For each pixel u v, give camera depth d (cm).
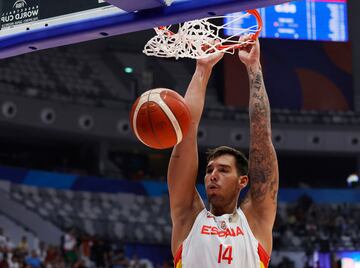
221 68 2420
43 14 351
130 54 2497
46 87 2278
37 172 2038
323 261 1861
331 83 2416
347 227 2156
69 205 2025
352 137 2416
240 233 265
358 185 2355
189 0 309
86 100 2230
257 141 283
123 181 2169
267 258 269
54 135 2234
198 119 286
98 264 1614
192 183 279
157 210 2131
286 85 2386
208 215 271
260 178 278
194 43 328
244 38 312
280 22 1512
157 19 316
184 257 265
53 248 1569
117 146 2434
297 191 2320
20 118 2083
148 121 265
